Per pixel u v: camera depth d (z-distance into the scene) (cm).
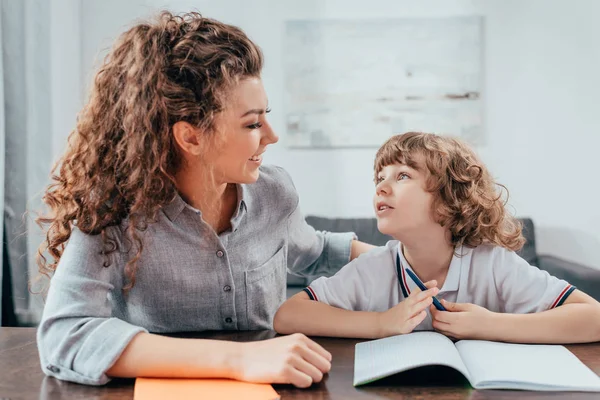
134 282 93
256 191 104
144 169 87
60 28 297
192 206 95
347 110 331
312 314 96
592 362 80
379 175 102
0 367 84
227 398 69
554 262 282
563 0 321
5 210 253
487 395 70
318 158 333
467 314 90
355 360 82
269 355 75
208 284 98
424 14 326
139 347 77
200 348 77
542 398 69
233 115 85
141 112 85
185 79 85
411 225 96
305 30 330
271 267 106
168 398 69
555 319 89
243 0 331
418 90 328
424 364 73
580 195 324
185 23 90
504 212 105
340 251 126
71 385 76
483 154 327
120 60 89
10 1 254
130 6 331
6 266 250
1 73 239
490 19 324
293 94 332
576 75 321
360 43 329
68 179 91
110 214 88
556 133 324
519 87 325
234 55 86
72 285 83
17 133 258
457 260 100
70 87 312
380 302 104
